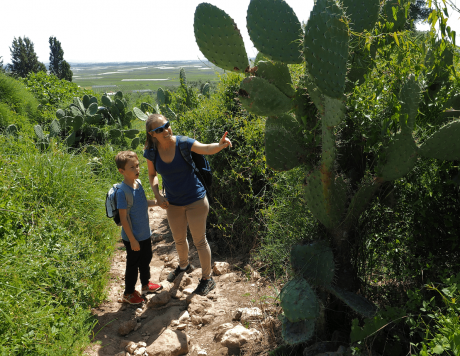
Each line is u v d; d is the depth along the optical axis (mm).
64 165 4949
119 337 2951
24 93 9273
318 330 2486
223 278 3748
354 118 2508
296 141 2711
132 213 3293
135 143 8609
